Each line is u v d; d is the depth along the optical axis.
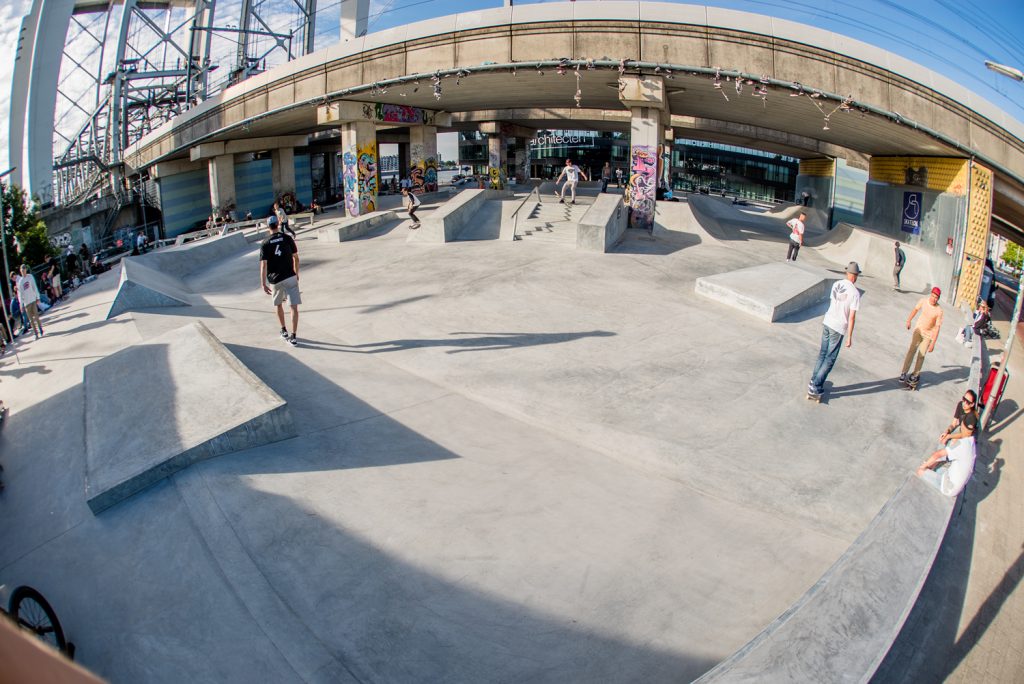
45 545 5.92
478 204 22.95
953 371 10.95
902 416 8.64
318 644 4.61
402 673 4.41
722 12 17.80
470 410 8.23
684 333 11.02
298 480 6.40
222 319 12.20
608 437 7.55
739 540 5.87
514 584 5.21
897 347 11.80
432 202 30.78
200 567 5.31
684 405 8.38
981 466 9.91
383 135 53.19
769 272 14.01
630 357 9.89
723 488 6.66
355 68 23.17
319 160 65.50
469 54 20.19
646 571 5.41
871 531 5.57
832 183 38.03
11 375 10.49
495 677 4.40
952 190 20.55
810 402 8.73
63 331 12.57
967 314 15.84
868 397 9.12
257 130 34.00
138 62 47.12
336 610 4.89
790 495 6.60
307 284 15.36
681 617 4.93
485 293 13.16
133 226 47.56
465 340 10.52
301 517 5.87
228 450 6.69
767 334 11.27
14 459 7.79
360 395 8.48
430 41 20.86
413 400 8.41
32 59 33.44
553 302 12.55
